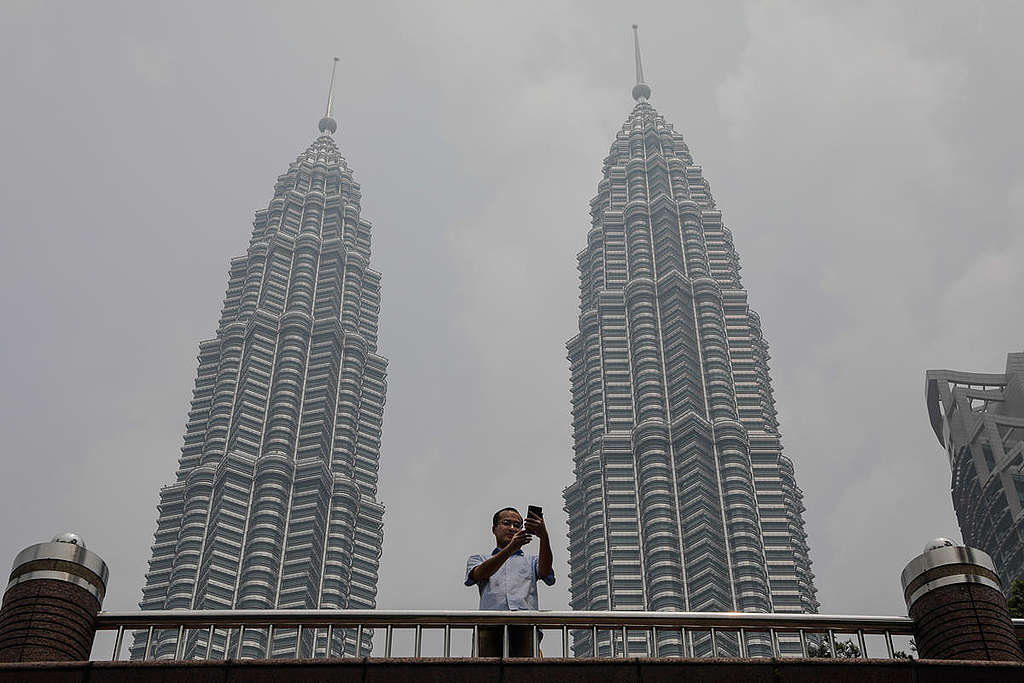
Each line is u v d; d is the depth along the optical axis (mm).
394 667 13266
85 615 14656
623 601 199125
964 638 14484
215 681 13203
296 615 14156
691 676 13383
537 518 14539
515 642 14156
